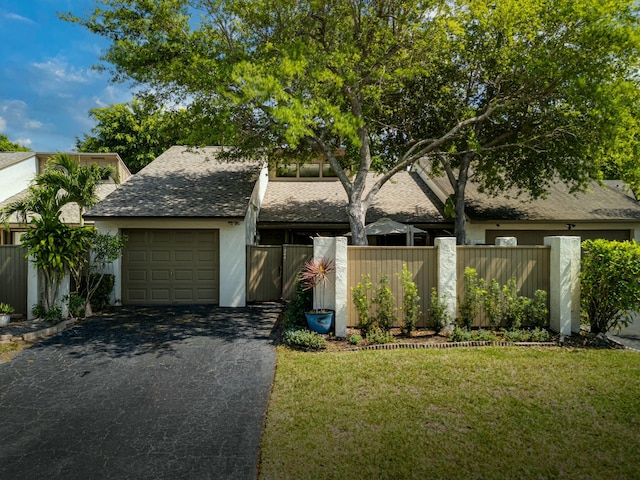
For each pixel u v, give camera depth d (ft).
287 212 53.98
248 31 33.60
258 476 11.97
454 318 27.02
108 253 33.71
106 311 36.35
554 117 39.75
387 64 35.58
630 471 11.85
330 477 11.73
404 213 54.39
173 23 31.89
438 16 33.35
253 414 16.16
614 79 32.22
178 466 12.60
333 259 28.19
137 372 20.93
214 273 40.29
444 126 45.14
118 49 30.76
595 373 19.45
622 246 24.79
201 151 57.88
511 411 15.64
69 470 12.41
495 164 48.24
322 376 19.53
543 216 51.55
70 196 34.50
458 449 13.07
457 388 17.85
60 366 21.81
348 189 37.06
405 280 27.07
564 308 25.90
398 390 17.72
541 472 11.84
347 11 32.99
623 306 24.20
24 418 15.93
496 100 38.42
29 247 31.68
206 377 20.20
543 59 31.91
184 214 38.27
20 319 31.55
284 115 25.75
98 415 16.15
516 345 24.31
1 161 58.59
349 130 28.43
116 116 94.84
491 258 27.91
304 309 31.07
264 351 24.34
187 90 33.22
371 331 26.25
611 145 35.06
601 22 29.53
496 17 35.04
